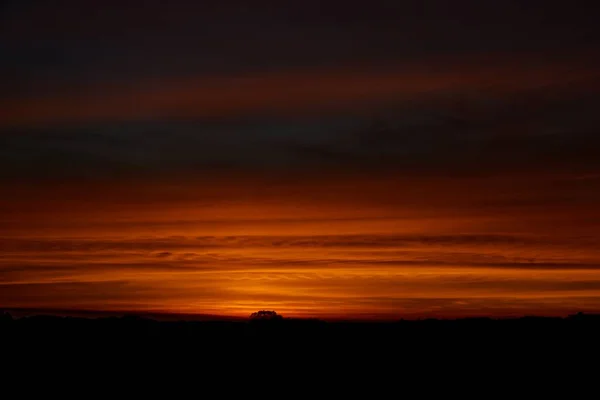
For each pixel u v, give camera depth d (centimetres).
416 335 4400
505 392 3553
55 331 4253
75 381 3603
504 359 4006
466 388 3544
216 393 3488
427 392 3553
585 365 3866
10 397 3356
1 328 4262
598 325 4384
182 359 3997
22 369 3728
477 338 4269
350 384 3631
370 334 4397
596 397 3444
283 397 3466
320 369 3866
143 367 3853
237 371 3828
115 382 3619
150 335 4309
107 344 4156
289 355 4116
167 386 3591
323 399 3419
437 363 3959
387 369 3900
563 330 4347
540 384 3638
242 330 4462
